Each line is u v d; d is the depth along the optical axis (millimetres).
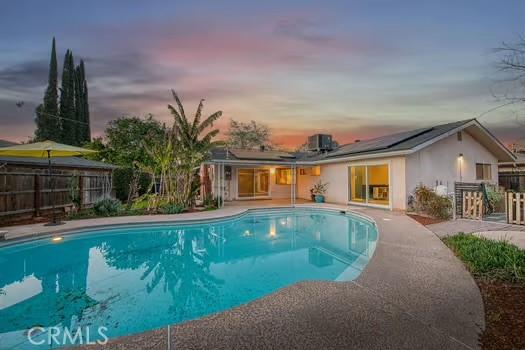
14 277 5863
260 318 3164
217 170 18469
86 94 31375
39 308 4383
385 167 15883
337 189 17109
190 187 14516
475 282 4203
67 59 29219
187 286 5344
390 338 2754
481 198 9680
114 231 9867
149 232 10156
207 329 2945
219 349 2600
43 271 6238
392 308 3381
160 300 4707
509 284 4070
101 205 12016
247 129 35906
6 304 4531
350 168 16172
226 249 8148
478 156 15398
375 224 9891
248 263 6809
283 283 5488
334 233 10156
